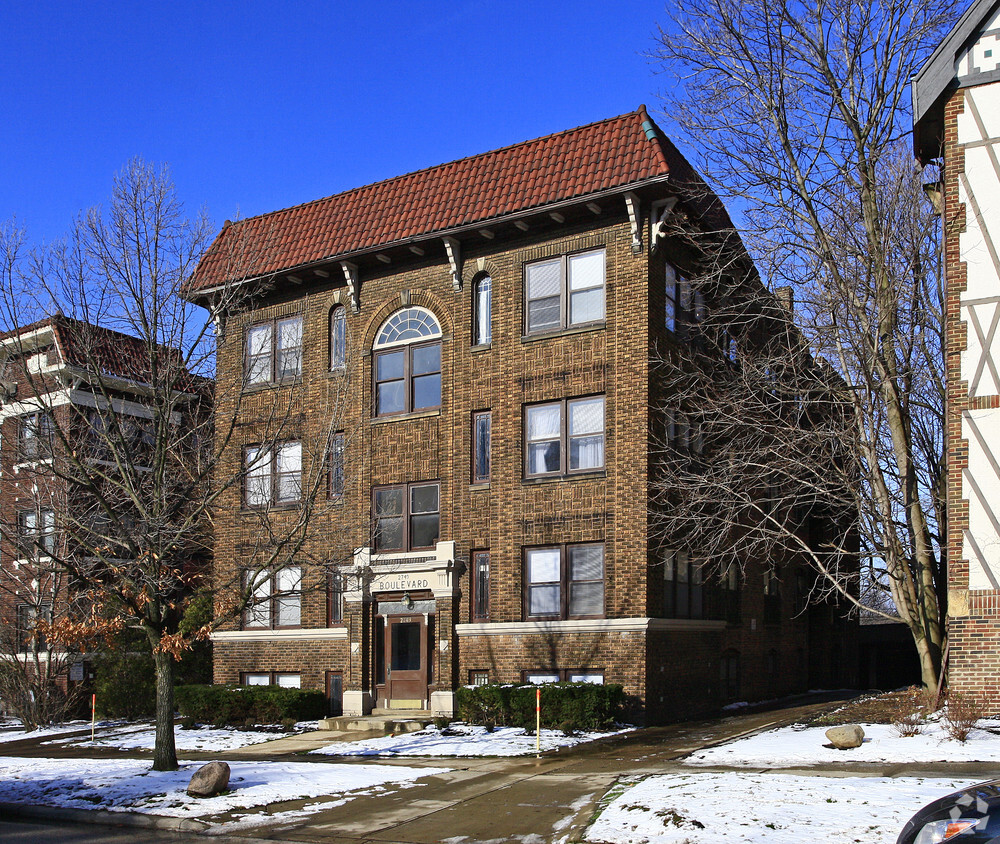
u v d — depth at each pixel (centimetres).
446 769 1655
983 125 1820
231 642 2819
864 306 1984
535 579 2350
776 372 2308
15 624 2886
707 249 2477
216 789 1487
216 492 1775
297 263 2719
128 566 1833
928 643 1977
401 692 2488
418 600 2489
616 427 2277
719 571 2533
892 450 2212
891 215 2005
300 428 2456
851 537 3262
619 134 2366
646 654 2167
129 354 2030
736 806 1152
